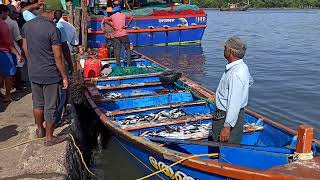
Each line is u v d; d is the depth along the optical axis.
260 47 23.05
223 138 5.01
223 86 5.04
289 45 23.86
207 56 19.50
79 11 15.22
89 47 18.28
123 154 7.07
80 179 5.91
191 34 22.05
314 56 19.39
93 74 10.18
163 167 5.56
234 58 4.84
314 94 11.91
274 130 6.39
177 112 7.76
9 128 6.34
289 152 5.07
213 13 76.25
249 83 5.29
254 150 5.05
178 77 9.88
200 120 7.32
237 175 4.50
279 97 11.63
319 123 9.46
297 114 10.12
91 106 7.81
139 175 6.48
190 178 5.12
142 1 22.62
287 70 15.77
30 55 5.13
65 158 5.16
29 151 5.33
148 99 8.62
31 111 7.16
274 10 94.31
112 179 6.38
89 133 8.21
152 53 20.16
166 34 21.19
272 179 4.23
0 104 7.60
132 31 20.08
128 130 6.75
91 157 7.24
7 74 7.48
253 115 7.05
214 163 4.73
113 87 9.41
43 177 4.80
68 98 6.87
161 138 5.86
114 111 7.52
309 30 34.31
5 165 5.07
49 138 5.48
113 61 12.43
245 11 87.75
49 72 5.15
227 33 31.58
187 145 5.89
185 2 23.55
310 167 4.33
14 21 7.94
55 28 5.07
